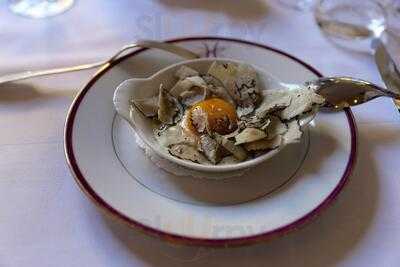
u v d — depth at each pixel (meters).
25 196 0.37
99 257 0.33
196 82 0.41
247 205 0.35
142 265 0.33
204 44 0.49
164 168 0.37
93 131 0.39
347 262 0.33
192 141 0.38
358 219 0.36
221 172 0.36
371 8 0.58
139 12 0.57
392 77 0.49
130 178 0.36
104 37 0.53
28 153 0.40
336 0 0.59
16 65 0.48
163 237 0.32
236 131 0.38
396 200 0.38
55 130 0.42
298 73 0.46
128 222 0.32
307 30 0.55
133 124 0.38
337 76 0.46
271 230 0.32
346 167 0.37
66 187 0.37
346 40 0.53
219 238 0.31
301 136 0.39
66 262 0.33
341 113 0.42
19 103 0.44
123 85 0.39
